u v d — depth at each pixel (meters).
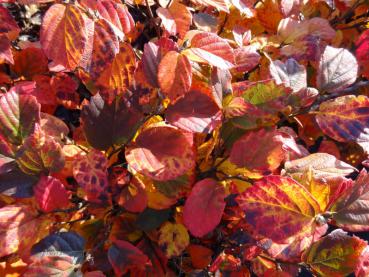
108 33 0.26
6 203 0.30
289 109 0.32
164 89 0.28
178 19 0.32
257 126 0.32
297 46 0.38
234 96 0.31
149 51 0.28
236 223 0.33
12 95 0.28
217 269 0.33
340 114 0.32
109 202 0.28
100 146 0.29
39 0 0.26
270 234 0.26
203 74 0.32
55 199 0.27
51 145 0.27
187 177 0.30
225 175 0.31
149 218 0.31
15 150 0.27
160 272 0.32
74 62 0.25
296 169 0.30
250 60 0.33
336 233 0.29
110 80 0.28
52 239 0.27
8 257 0.30
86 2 0.26
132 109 0.29
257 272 0.33
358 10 0.46
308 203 0.25
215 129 0.31
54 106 0.37
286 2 0.40
